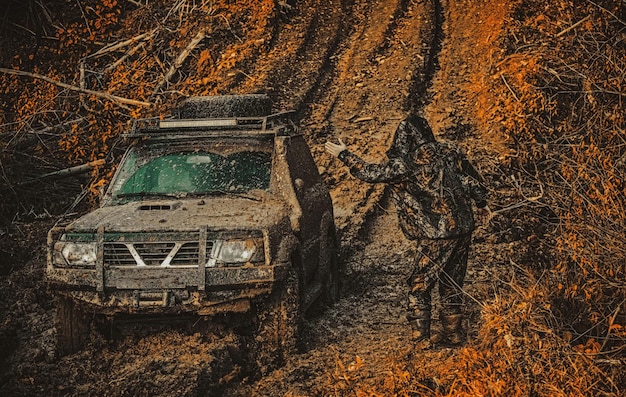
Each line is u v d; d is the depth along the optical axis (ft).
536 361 19.27
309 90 57.93
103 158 47.44
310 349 24.07
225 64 60.08
